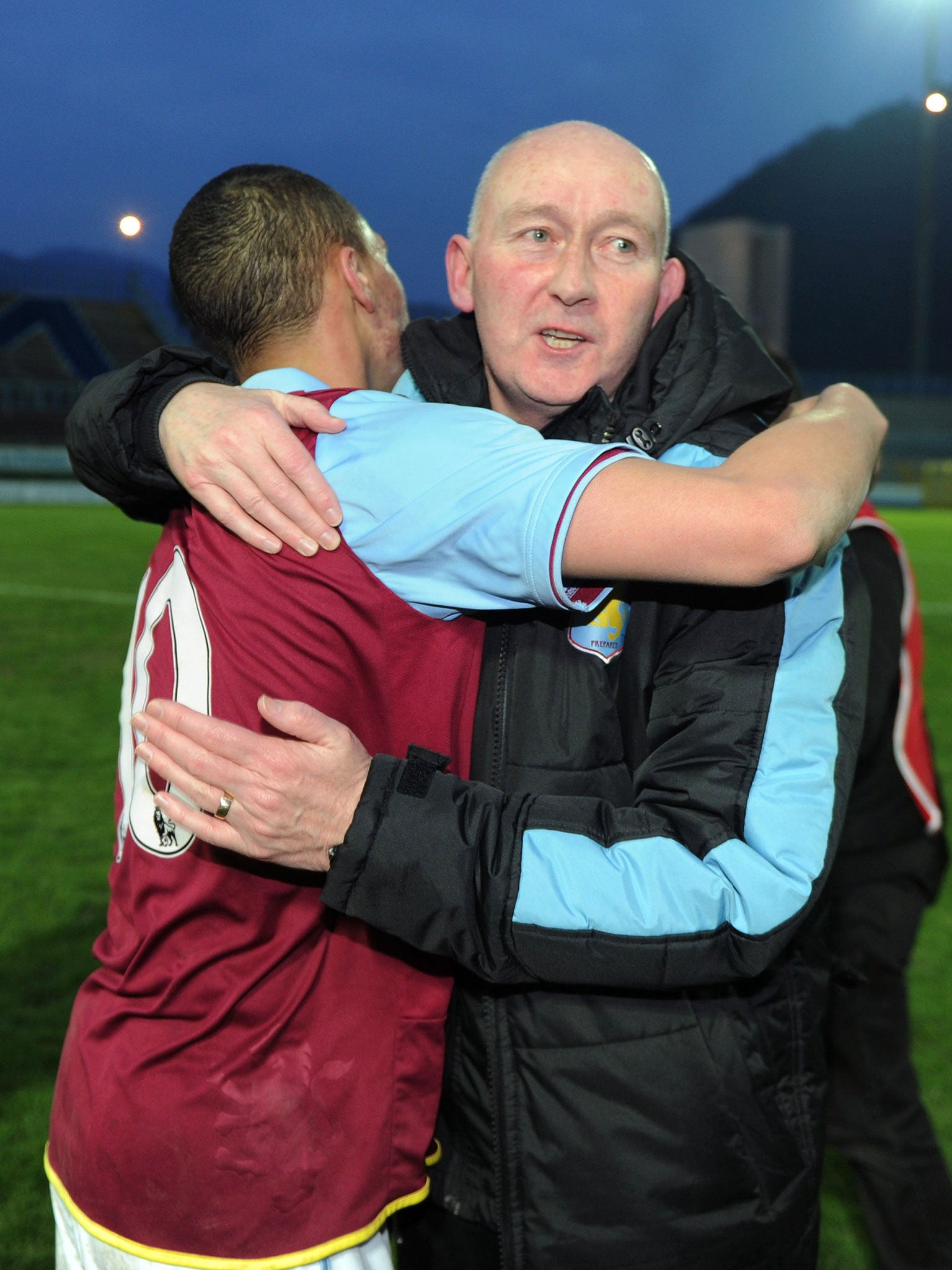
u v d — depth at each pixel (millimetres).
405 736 1171
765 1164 1213
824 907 1304
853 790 1753
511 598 1092
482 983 1207
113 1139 1143
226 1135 1122
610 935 1068
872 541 1716
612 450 1067
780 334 33875
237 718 1138
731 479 1049
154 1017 1165
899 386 37844
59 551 14188
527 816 1100
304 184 1366
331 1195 1139
